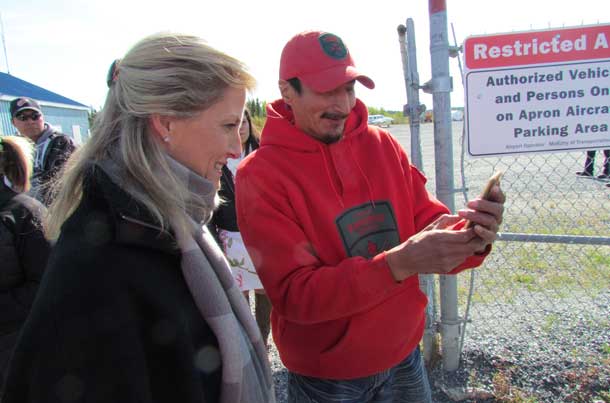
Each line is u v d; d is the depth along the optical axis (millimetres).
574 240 2602
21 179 2229
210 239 1126
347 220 1650
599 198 6859
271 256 1533
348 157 1697
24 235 2117
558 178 8562
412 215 1848
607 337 3066
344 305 1424
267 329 3320
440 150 2586
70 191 994
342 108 1594
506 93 2418
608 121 2371
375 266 1391
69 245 871
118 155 954
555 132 2416
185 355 904
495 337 3166
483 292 3986
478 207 1295
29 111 4633
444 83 2521
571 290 3908
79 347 810
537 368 2791
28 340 827
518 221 5957
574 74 2357
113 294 839
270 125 1685
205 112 980
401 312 1713
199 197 1035
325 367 1676
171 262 961
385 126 36281
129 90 939
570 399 2533
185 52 946
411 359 1879
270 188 1571
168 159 980
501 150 2467
